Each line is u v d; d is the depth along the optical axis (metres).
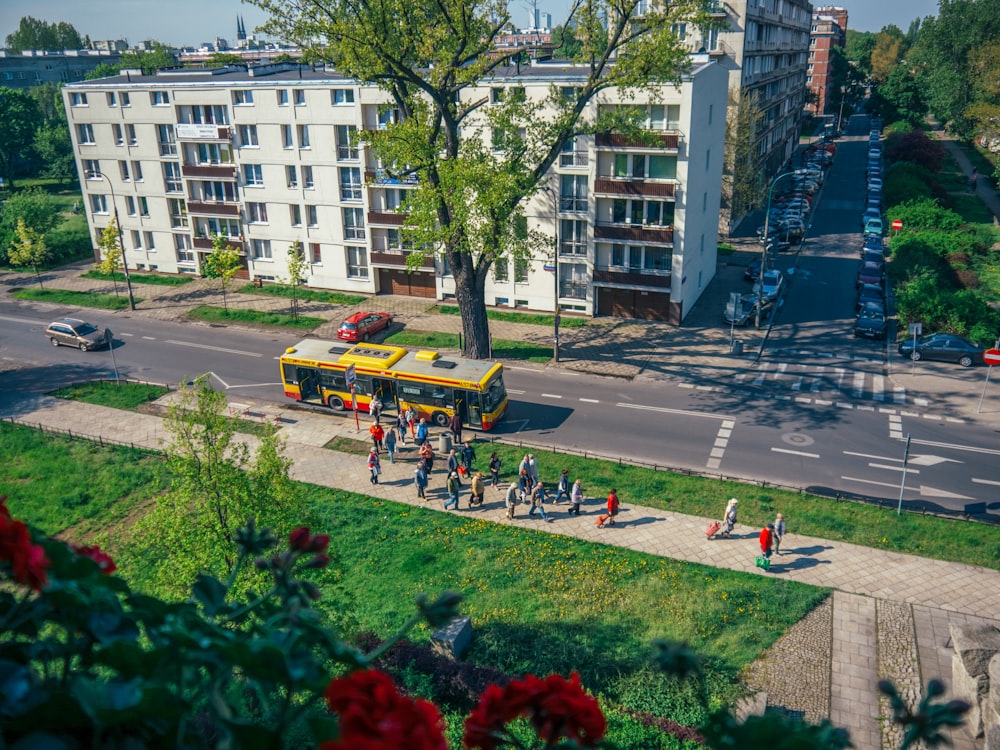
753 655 20.92
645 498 29.42
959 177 93.62
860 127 151.62
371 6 32.41
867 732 18.42
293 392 38.38
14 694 2.99
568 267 49.66
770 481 30.45
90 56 149.25
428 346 45.50
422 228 38.88
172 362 44.62
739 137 65.94
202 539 18.64
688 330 47.22
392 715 2.69
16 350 47.12
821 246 66.88
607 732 17.38
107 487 31.42
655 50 34.38
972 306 45.00
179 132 56.38
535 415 36.81
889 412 35.84
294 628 3.70
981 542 25.88
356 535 27.48
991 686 16.80
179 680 3.69
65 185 99.56
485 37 35.78
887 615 22.72
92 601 3.60
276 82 51.81
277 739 3.28
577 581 24.48
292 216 55.66
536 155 39.41
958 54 99.56
